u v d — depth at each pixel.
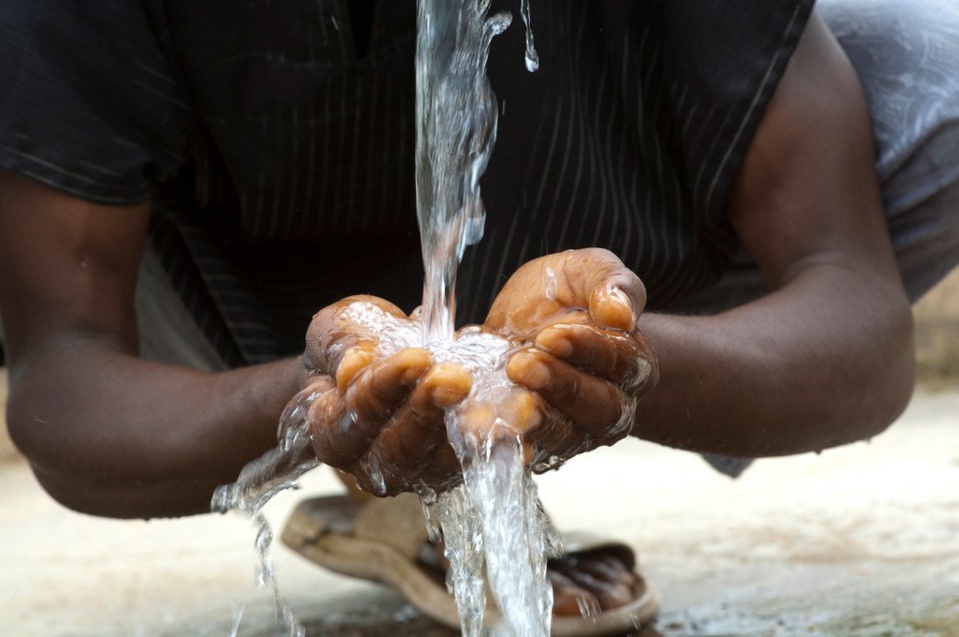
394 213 4.81
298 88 4.51
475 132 3.85
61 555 8.34
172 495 4.09
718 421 3.83
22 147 4.32
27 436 4.30
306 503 6.77
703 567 6.52
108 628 6.26
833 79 4.73
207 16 4.47
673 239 4.90
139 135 4.52
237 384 3.96
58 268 4.42
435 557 5.96
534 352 2.66
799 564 6.34
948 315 15.43
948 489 7.98
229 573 7.48
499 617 5.02
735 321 4.01
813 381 4.00
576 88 4.70
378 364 2.64
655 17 4.75
